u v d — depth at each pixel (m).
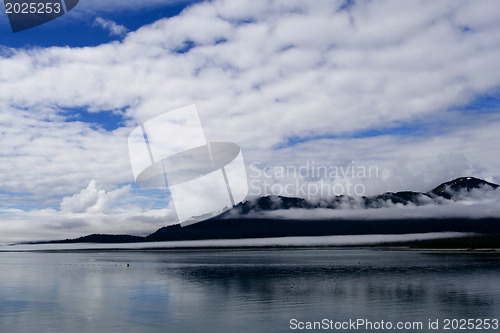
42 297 53.44
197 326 35.47
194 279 78.81
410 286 64.00
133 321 37.31
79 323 36.72
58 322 37.25
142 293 57.12
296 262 144.25
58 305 46.50
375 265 119.69
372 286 64.12
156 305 46.12
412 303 46.75
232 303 47.25
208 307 44.50
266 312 41.44
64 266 128.75
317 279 76.88
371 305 45.47
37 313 41.31
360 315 39.88
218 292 57.59
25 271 104.00
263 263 139.88
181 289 61.78
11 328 35.06
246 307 44.38
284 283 69.75
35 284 70.69
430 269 100.81
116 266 127.25
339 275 85.62
